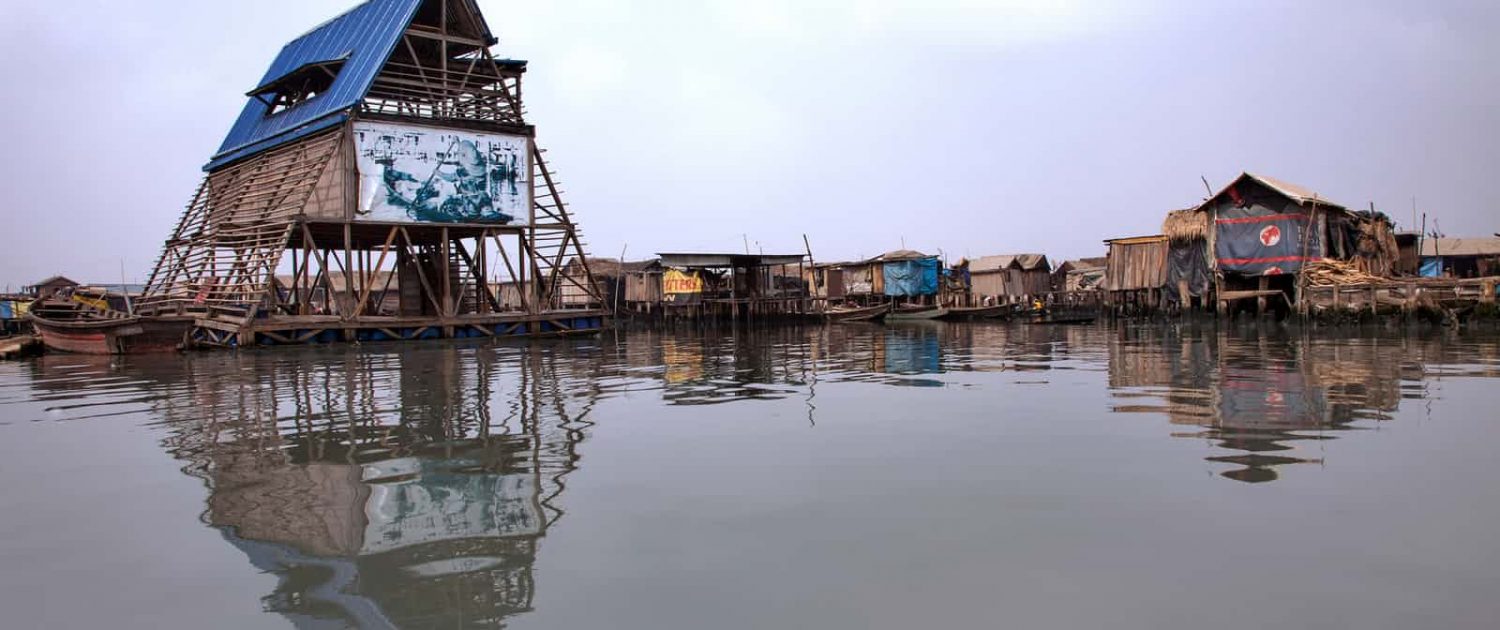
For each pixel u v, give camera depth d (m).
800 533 4.98
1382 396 9.95
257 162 30.97
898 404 10.19
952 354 19.03
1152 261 37.50
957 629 3.63
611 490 6.03
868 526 5.10
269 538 5.05
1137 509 5.32
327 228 28.27
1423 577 4.11
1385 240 30.45
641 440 7.93
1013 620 3.71
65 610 4.02
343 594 4.15
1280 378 12.04
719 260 44.25
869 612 3.83
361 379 14.15
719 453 7.28
